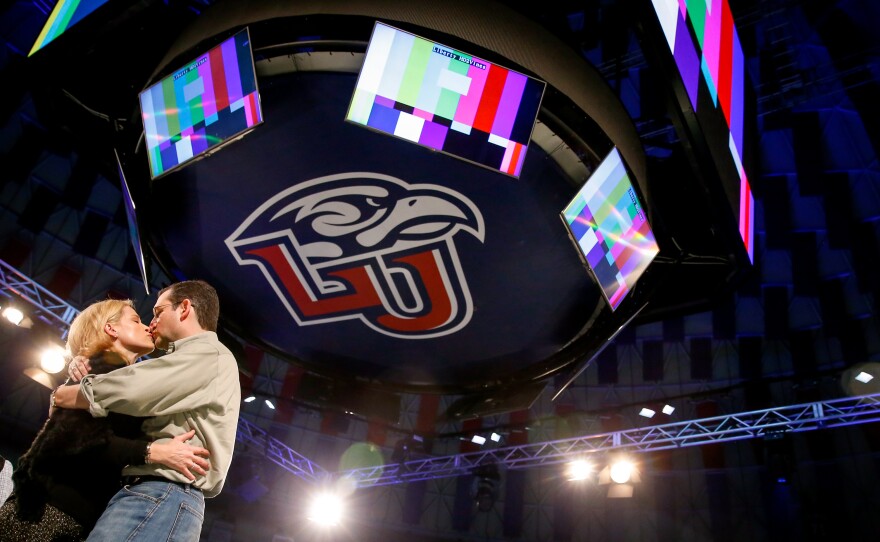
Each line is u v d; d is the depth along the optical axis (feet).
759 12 45.39
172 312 10.55
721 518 70.64
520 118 17.67
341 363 27.02
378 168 19.63
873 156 60.08
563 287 22.16
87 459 8.77
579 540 74.23
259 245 22.48
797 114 56.80
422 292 22.88
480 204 19.97
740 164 22.20
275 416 78.07
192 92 18.81
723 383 73.97
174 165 18.72
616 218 19.98
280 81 18.89
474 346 24.91
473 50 18.11
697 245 23.91
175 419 9.32
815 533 64.39
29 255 68.80
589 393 77.71
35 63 19.71
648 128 50.29
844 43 49.21
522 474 78.28
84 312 10.29
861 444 66.69
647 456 75.66
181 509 8.76
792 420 52.90
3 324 55.21
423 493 79.00
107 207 71.77
